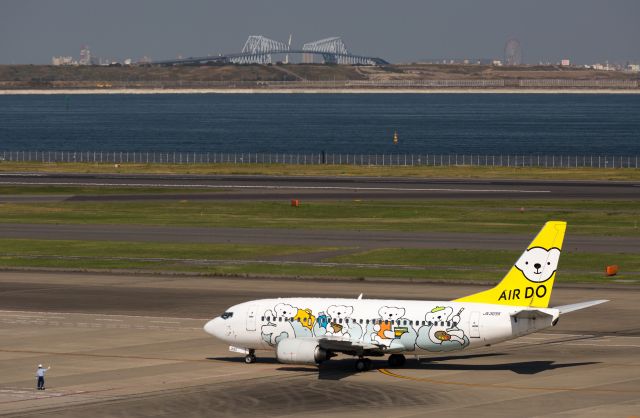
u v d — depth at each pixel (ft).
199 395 625.00
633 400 600.80
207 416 577.43
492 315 651.66
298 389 637.71
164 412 586.45
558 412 572.92
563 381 650.84
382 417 568.41
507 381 652.89
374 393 625.00
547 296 654.94
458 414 571.69
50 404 605.31
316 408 591.78
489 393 620.90
